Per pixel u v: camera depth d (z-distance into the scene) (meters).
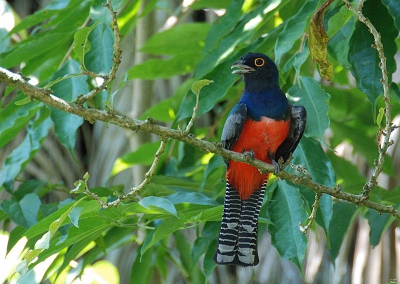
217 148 9.16
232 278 16.78
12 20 14.38
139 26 15.77
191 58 14.77
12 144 16.30
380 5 10.55
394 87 10.92
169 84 17.20
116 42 8.05
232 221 10.97
